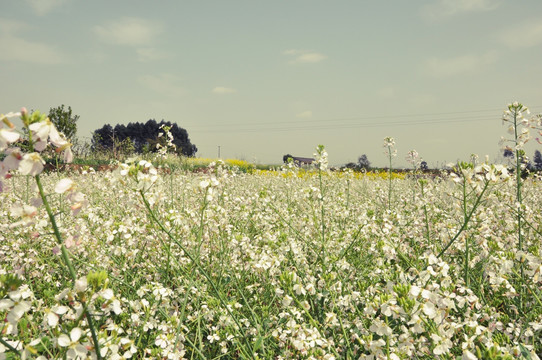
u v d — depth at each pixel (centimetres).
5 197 484
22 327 200
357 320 266
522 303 303
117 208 530
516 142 413
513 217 435
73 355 144
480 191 256
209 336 274
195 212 416
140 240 395
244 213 487
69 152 145
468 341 213
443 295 216
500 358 160
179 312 301
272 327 292
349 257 411
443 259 361
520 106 410
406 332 204
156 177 227
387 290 202
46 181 773
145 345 261
